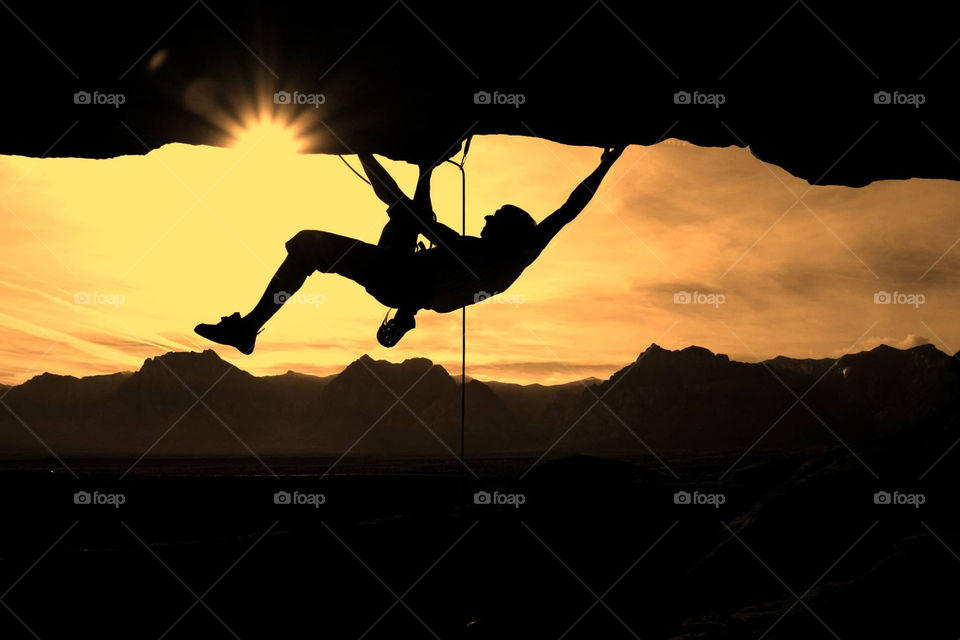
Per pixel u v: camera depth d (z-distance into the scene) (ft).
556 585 27.35
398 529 29.91
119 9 14.40
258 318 12.89
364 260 13.01
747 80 17.06
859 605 20.20
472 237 13.88
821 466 31.96
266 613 25.61
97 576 26.61
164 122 17.51
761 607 23.16
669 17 15.34
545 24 15.24
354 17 14.69
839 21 15.58
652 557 29.94
